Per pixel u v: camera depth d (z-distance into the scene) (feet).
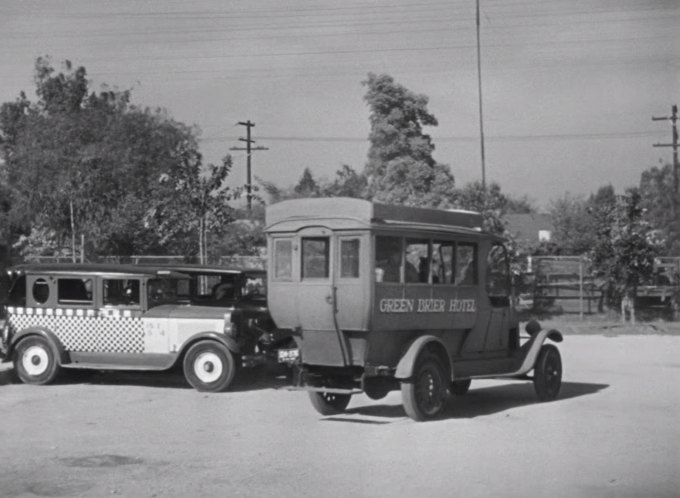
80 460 30.55
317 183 118.83
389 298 37.55
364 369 37.93
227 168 91.45
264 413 41.32
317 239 38.42
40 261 96.32
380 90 148.66
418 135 149.18
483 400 45.60
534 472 28.37
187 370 49.06
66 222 101.86
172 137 133.69
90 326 50.67
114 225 98.68
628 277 96.78
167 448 32.63
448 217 41.60
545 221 276.82
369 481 27.22
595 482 27.02
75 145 108.37
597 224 99.30
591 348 73.00
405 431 36.14
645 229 97.40
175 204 91.15
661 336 85.35
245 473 28.45
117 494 25.88
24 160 106.32
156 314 49.78
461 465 29.45
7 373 56.39
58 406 43.50
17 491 26.30
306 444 33.37
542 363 44.45
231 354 48.57
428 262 39.68
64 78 140.05
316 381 39.83
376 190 144.46
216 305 53.52
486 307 42.70
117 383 52.75
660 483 26.89
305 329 38.81
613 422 38.04
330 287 37.63
